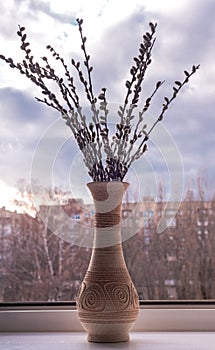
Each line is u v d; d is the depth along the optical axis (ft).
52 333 4.13
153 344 3.60
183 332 4.12
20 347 3.54
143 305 4.32
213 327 4.17
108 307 3.56
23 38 4.14
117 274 3.64
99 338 3.64
